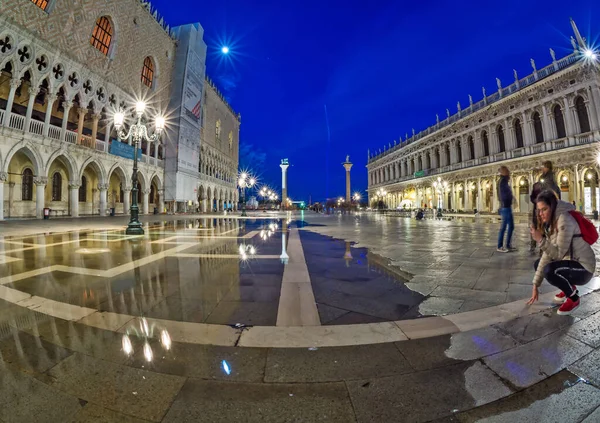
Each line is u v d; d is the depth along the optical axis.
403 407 1.77
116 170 31.16
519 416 1.69
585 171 27.16
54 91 22.66
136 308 3.43
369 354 2.36
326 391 1.92
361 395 1.88
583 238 3.04
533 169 32.12
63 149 23.47
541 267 3.31
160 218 26.88
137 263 6.07
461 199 44.50
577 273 3.02
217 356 2.34
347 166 75.50
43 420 1.68
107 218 25.22
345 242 9.47
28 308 3.42
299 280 4.65
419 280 4.61
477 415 1.70
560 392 1.88
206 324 2.96
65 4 23.19
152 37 35.72
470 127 41.91
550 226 3.32
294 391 1.92
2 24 18.78
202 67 46.28
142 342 2.57
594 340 2.52
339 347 2.47
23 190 23.42
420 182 55.16
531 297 3.64
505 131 35.94
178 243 9.35
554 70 30.12
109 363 2.24
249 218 30.25
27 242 9.45
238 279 4.75
